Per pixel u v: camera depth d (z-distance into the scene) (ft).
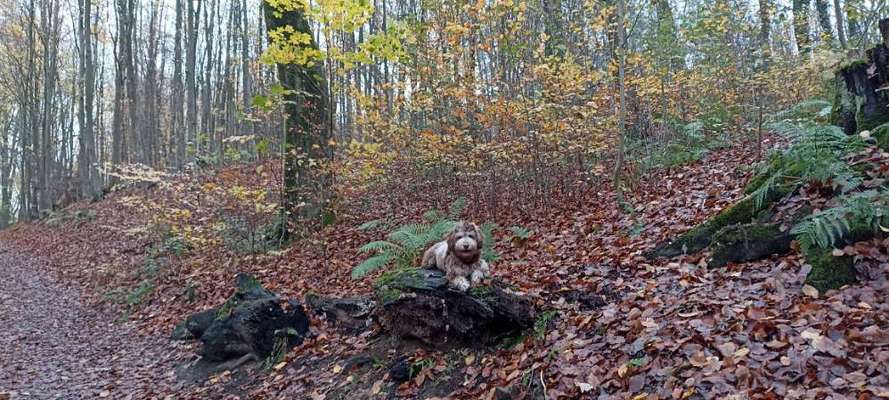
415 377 17.15
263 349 22.70
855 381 10.52
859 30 37.99
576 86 28.86
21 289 45.91
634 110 36.50
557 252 23.62
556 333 16.03
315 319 23.84
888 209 14.85
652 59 35.78
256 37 80.94
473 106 29.50
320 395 18.47
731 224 18.45
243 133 76.69
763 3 35.35
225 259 36.81
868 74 19.47
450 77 30.83
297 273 31.63
